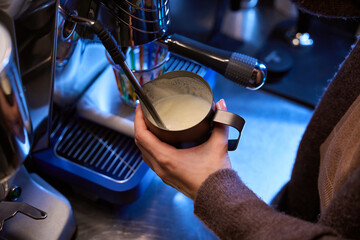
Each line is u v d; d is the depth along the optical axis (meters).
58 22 0.51
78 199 0.78
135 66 0.73
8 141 0.42
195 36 1.08
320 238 0.39
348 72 0.59
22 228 0.64
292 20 1.13
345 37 1.09
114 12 0.50
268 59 1.03
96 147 0.75
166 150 0.51
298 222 0.42
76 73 0.75
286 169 0.84
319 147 0.70
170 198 0.79
